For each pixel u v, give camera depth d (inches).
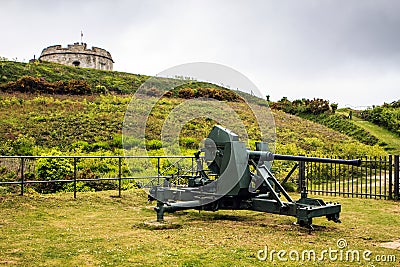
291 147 804.0
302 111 1555.1
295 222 274.2
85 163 559.5
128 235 235.8
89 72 1699.1
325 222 289.7
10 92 1227.2
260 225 275.0
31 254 190.4
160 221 275.6
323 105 1534.2
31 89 1288.1
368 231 259.1
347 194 457.4
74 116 992.9
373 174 655.8
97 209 327.9
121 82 1617.9
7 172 524.7
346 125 1327.5
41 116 960.3
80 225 263.7
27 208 311.9
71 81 1390.3
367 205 384.2
